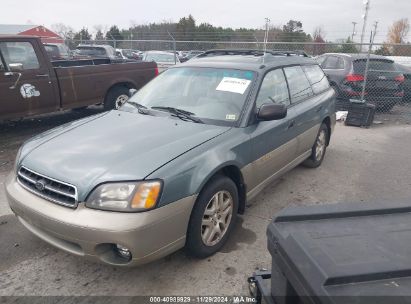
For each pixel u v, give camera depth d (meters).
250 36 20.77
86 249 2.42
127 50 22.45
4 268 2.86
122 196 2.38
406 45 9.72
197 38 21.02
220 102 3.53
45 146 2.99
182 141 2.92
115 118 3.56
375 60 9.60
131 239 2.33
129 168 2.51
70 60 8.11
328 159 5.86
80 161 2.65
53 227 2.48
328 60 10.16
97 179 2.45
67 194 2.48
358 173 5.23
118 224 2.31
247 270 2.88
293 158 4.37
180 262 2.95
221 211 3.05
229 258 3.02
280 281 1.60
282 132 3.86
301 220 1.64
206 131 3.15
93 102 7.51
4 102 6.16
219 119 3.37
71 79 7.00
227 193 3.07
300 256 1.39
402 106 11.04
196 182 2.66
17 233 3.36
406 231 1.55
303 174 5.09
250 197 3.49
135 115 3.61
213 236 2.99
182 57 19.38
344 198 4.35
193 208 2.72
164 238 2.50
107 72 7.60
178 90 3.85
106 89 7.66
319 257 1.35
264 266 2.93
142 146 2.81
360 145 6.81
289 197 4.31
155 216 2.40
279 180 4.83
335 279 1.23
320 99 4.95
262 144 3.49
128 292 2.61
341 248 1.42
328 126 5.38
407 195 4.48
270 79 3.86
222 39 20.78
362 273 1.26
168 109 3.61
